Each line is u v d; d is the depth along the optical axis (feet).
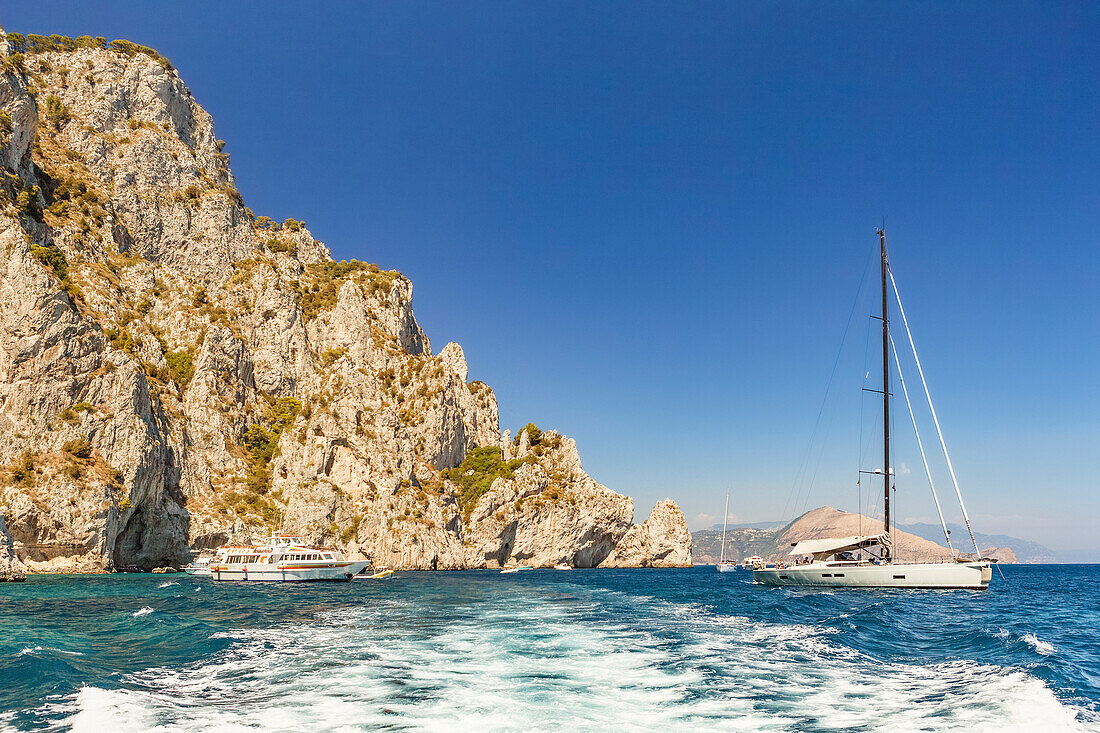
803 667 78.84
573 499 548.72
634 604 167.73
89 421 315.17
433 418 555.28
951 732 53.72
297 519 417.08
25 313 312.29
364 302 615.16
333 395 495.41
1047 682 69.10
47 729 53.67
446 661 82.84
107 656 85.92
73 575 271.90
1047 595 226.17
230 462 430.20
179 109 624.59
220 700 63.41
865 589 198.29
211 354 458.50
